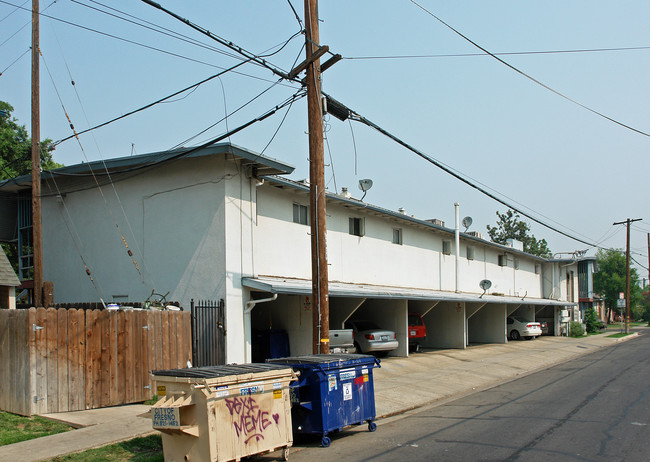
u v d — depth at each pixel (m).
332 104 12.70
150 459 7.81
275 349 16.98
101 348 11.32
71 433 9.20
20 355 10.35
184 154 14.96
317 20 11.71
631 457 7.91
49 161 28.14
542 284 45.81
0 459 7.78
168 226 15.95
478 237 33.88
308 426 9.16
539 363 23.25
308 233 18.84
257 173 16.00
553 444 8.73
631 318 89.31
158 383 7.74
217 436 7.21
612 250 80.75
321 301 11.03
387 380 16.55
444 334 28.42
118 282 16.78
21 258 19.78
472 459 7.91
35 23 15.22
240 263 15.26
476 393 15.35
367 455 8.40
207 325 14.09
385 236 23.84
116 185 17.16
